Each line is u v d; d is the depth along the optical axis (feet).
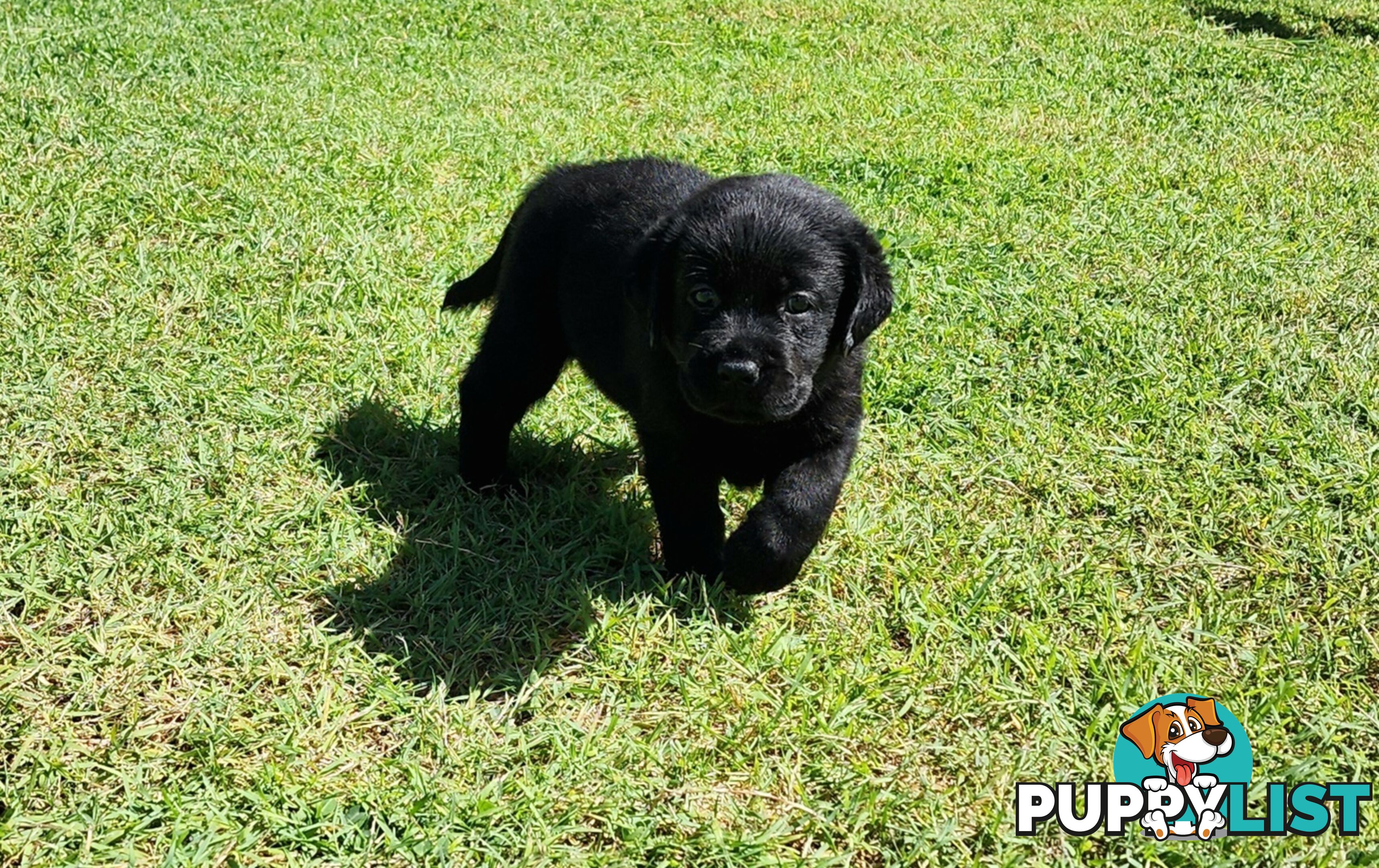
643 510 3.07
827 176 5.00
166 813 2.17
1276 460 3.24
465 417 3.12
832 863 2.12
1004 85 6.44
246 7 7.08
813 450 2.66
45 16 6.56
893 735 2.40
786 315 2.51
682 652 2.57
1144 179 5.04
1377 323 3.92
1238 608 2.74
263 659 2.51
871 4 7.89
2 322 3.63
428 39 6.77
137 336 3.59
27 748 2.27
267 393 3.39
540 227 3.06
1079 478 3.18
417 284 4.03
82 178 4.44
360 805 2.21
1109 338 3.76
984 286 4.08
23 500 2.94
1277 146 5.59
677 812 2.21
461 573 2.81
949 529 2.97
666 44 6.97
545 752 2.34
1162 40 7.36
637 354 2.72
